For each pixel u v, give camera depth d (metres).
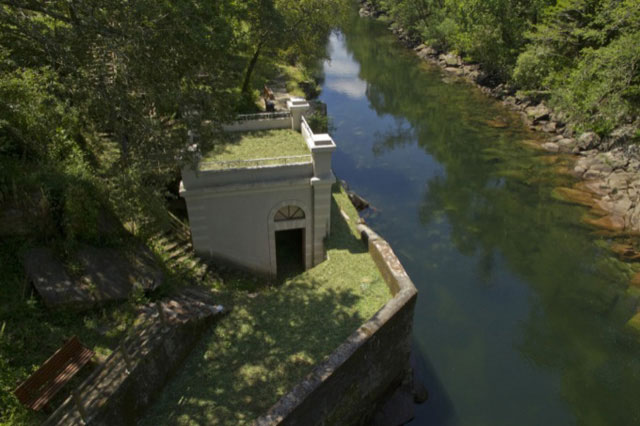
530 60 36.31
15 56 13.67
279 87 35.72
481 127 36.94
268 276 17.06
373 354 12.00
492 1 41.12
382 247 15.71
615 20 29.31
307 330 13.05
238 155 16.53
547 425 13.76
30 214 11.12
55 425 8.35
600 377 15.49
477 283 19.94
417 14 65.12
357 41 70.25
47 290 10.56
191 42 13.03
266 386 11.20
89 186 12.44
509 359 16.12
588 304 18.84
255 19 23.88
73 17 12.24
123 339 9.89
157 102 12.77
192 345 12.23
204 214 15.24
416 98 44.59
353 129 37.19
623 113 28.80
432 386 14.93
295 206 16.03
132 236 13.48
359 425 12.70
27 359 9.41
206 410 10.52
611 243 22.70
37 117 13.06
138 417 10.07
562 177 28.77
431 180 28.89
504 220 24.69
